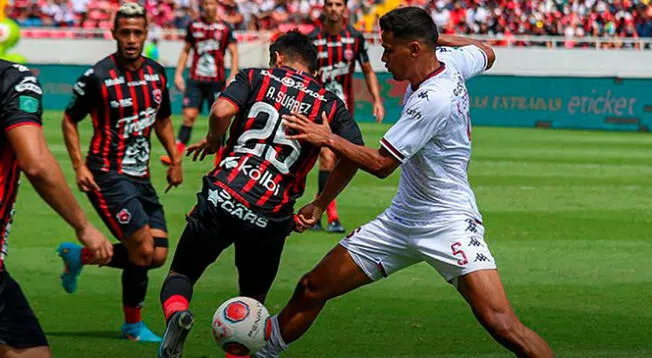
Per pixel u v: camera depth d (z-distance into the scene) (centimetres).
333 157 3519
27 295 2578
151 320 2369
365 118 8350
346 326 2306
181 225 3612
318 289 1841
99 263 1495
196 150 1992
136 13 2259
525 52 8819
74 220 1305
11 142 1288
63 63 8681
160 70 2355
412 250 1780
